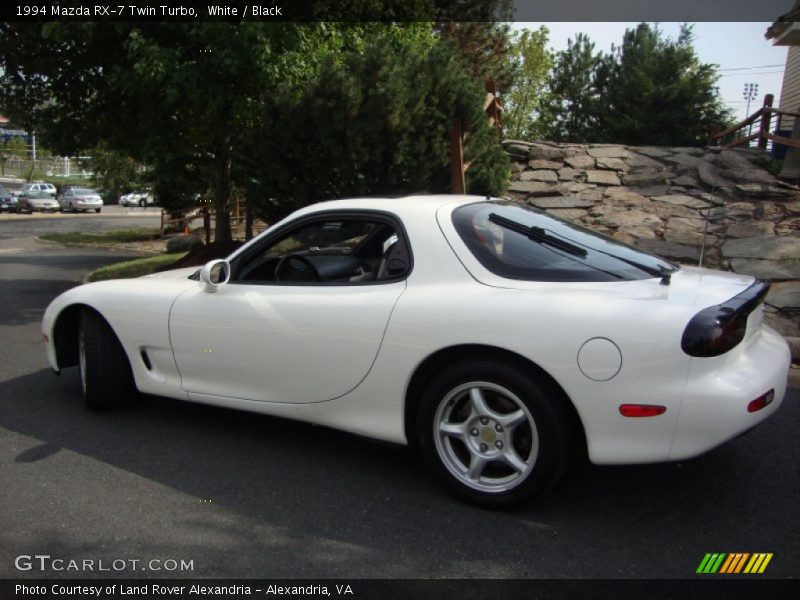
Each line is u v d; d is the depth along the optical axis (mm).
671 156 14758
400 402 3420
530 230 3705
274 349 3762
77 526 3152
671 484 3535
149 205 52625
